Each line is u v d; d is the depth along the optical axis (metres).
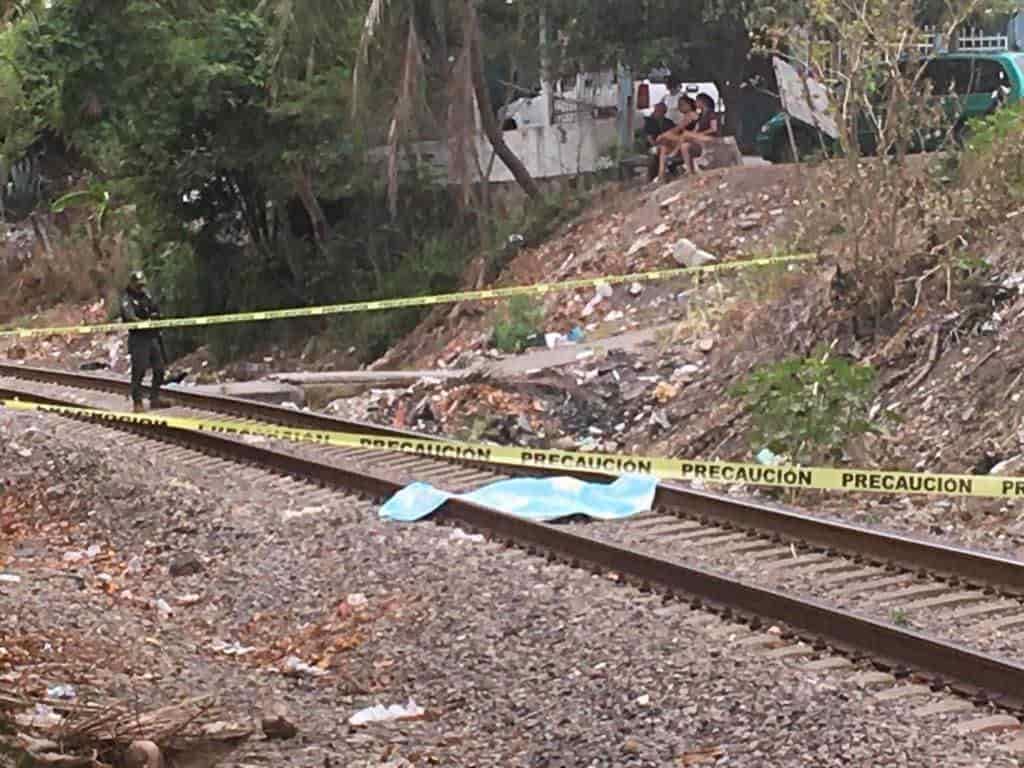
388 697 8.14
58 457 15.27
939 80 23.72
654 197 24.89
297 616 9.90
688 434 16.45
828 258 17.62
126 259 35.34
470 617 9.28
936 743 6.77
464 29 26.28
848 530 10.65
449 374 19.61
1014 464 12.98
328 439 15.91
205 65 27.48
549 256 25.36
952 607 9.32
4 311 39.12
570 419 17.81
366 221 29.19
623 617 9.05
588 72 28.25
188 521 12.55
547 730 7.24
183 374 22.06
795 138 25.52
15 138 37.75
